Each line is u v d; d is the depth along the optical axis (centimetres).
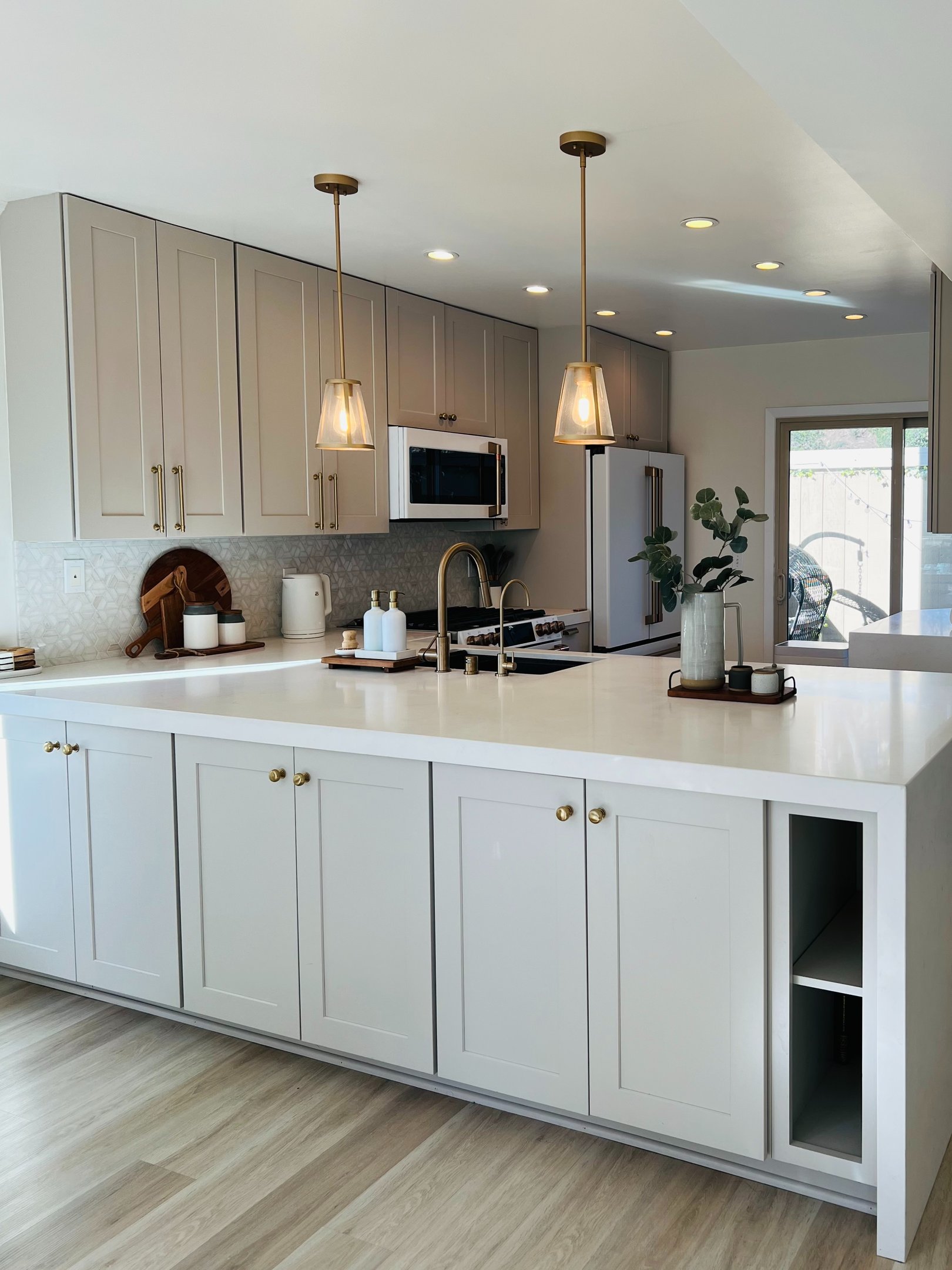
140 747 271
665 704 257
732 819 196
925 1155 199
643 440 578
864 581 579
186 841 265
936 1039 206
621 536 533
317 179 297
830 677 294
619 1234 194
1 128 260
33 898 296
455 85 237
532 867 220
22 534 324
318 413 396
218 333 354
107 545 359
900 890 178
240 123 258
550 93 241
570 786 213
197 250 346
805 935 210
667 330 538
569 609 536
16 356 318
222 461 356
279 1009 257
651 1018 209
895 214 264
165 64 225
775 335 553
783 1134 199
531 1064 224
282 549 432
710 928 201
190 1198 207
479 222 341
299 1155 221
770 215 336
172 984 272
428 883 232
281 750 249
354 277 411
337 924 246
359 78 233
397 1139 227
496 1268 185
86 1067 260
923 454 560
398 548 499
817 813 190
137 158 280
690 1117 207
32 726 290
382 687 293
